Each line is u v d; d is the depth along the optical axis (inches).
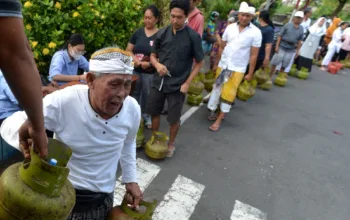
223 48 207.6
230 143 193.5
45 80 158.9
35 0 142.7
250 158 180.2
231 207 135.2
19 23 35.0
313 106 304.8
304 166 183.6
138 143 157.5
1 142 124.0
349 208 150.9
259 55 251.3
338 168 189.0
